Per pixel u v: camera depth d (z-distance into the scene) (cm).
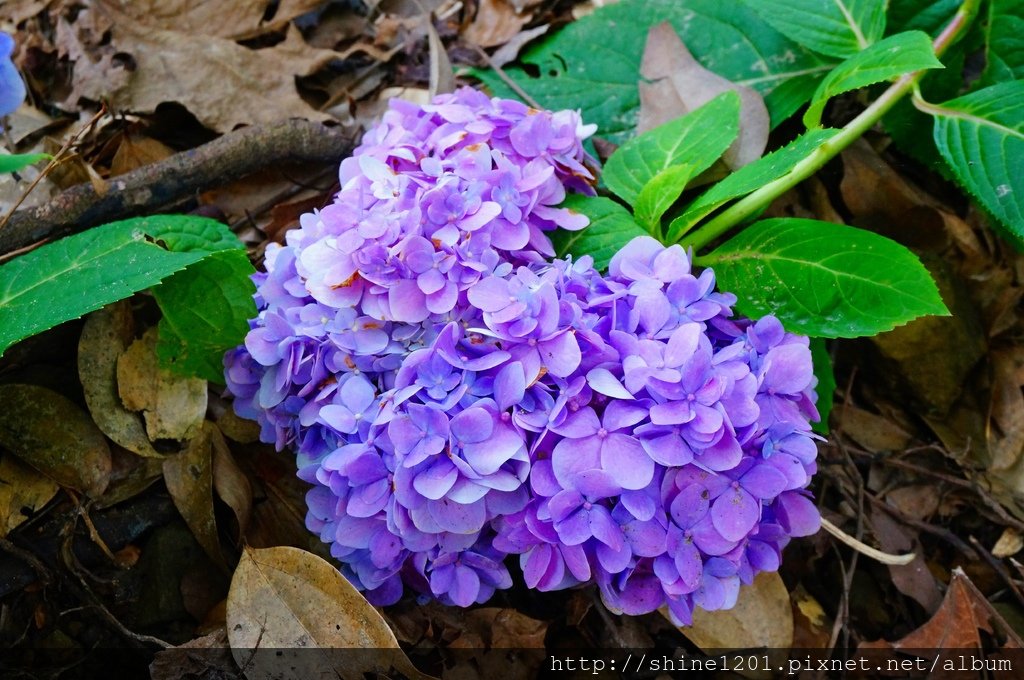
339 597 47
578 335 44
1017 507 57
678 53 60
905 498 58
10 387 50
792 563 56
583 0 66
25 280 49
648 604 46
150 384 52
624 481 43
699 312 46
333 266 45
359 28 66
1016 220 52
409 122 51
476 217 46
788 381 45
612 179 55
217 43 62
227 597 49
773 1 58
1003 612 55
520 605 53
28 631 49
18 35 63
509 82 63
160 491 52
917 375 59
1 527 49
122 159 59
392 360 46
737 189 50
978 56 65
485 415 43
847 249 51
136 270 48
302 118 60
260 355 47
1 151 59
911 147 61
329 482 45
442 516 44
